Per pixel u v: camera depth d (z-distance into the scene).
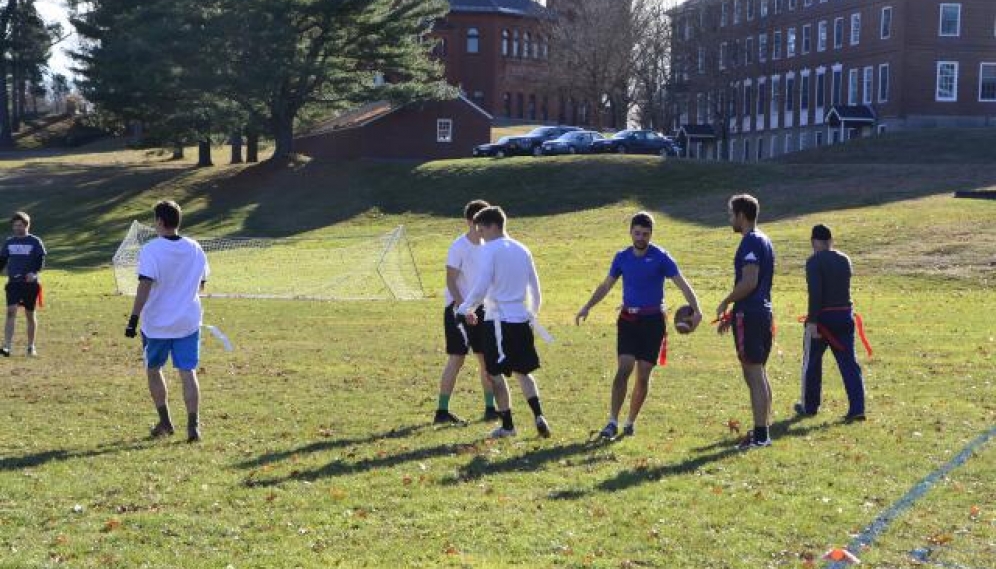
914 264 30.14
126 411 12.52
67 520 8.11
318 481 9.17
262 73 59.59
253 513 8.26
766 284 10.48
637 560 7.14
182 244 10.98
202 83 60.22
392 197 58.03
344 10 61.03
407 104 69.50
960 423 11.34
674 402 12.90
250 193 62.12
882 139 62.78
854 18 74.44
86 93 67.12
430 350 18.02
